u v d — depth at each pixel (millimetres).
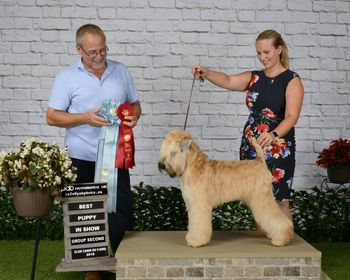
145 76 4672
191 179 2902
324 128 4766
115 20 4641
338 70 4738
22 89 4672
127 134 3266
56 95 3260
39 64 4660
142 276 2830
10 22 4621
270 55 3309
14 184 2986
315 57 4723
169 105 4695
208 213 2922
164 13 4641
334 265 3852
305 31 4699
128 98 3488
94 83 3277
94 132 3324
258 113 3395
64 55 4660
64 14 4629
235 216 4477
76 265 3035
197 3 4645
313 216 4488
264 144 3078
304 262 2857
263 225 2963
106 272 3627
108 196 3252
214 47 4676
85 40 3119
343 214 4520
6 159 2998
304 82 4738
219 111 4719
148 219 4461
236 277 2846
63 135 4719
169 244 2998
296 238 3135
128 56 4660
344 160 4312
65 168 3027
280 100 3318
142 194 4488
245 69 4699
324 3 4695
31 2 4613
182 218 4473
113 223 3430
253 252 2830
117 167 3273
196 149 2949
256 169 2945
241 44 4684
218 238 3139
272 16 4684
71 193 3074
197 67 3418
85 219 3096
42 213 3033
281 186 3334
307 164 4773
